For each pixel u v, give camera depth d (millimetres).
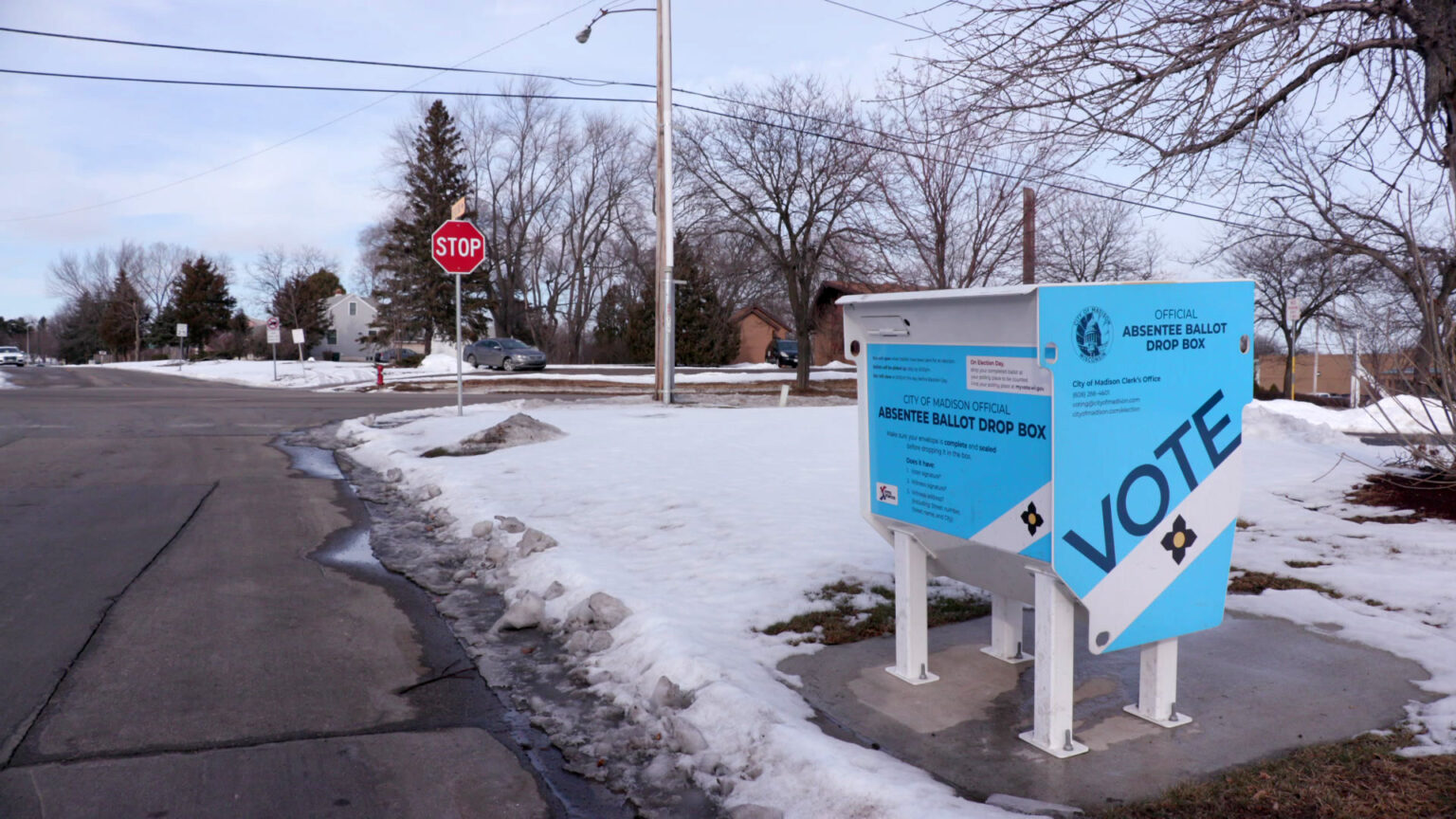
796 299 29672
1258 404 19391
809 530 7711
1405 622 5344
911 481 4391
